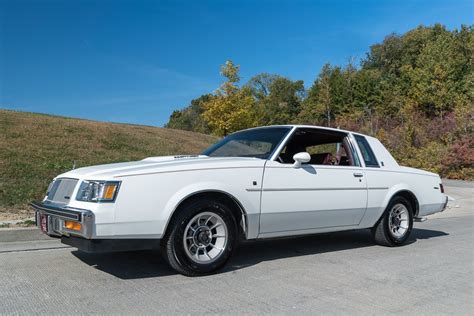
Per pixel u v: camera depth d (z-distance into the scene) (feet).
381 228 21.42
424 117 151.33
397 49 253.65
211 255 15.53
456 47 177.37
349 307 12.58
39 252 19.07
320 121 209.67
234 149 19.06
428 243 23.54
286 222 17.24
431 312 12.35
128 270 16.01
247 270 16.44
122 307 12.16
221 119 97.91
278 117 260.83
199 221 15.33
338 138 20.70
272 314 11.88
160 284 14.35
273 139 18.43
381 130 124.16
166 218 14.32
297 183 17.44
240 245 21.42
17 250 19.44
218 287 14.17
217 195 15.71
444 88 151.74
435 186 23.99
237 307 12.35
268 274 15.93
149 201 14.11
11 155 40.22
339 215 19.02
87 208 13.69
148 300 12.78
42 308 12.02
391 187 21.34
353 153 20.54
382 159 21.74
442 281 15.62
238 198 15.81
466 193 60.49
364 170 20.36
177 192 14.58
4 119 57.82
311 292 13.91
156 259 17.70
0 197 28.91
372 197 20.35
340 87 209.87
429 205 23.45
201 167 15.29
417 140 110.83
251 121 99.86
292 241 22.79
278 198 16.84
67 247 20.16
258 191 16.35
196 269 15.08
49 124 60.13
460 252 21.03
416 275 16.37
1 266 16.57
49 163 39.65
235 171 15.94
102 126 69.77
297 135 19.20
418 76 165.99
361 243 22.66
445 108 150.71
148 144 62.90
